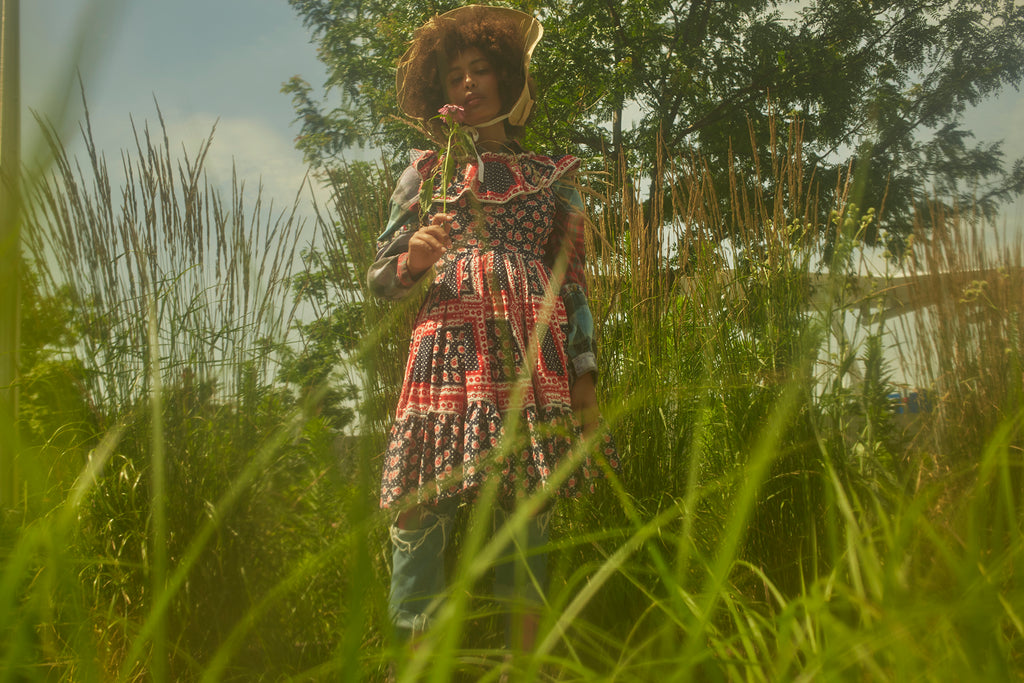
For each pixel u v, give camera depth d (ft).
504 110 6.57
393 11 20.94
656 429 6.66
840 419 5.75
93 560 3.32
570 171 6.46
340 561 4.01
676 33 45.52
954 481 3.98
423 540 5.26
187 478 5.17
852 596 2.56
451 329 5.59
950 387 6.57
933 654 2.28
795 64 42.45
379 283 5.78
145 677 3.93
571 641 3.50
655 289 7.79
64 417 5.85
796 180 7.14
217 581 4.53
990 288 6.99
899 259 6.96
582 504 5.79
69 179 5.88
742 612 3.78
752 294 6.97
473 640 5.42
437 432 5.32
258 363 5.55
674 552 5.41
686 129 44.93
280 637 4.44
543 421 5.42
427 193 5.74
